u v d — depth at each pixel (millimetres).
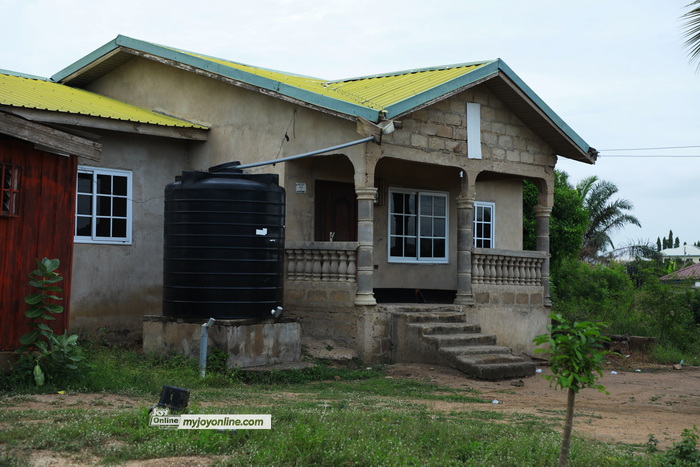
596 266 37469
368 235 13547
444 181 17828
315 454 6293
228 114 15211
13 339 9461
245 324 12047
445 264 17797
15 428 6688
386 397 10680
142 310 14734
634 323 20297
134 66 17125
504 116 16047
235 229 12086
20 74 17266
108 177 14445
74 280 13812
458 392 11539
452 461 6465
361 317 13570
